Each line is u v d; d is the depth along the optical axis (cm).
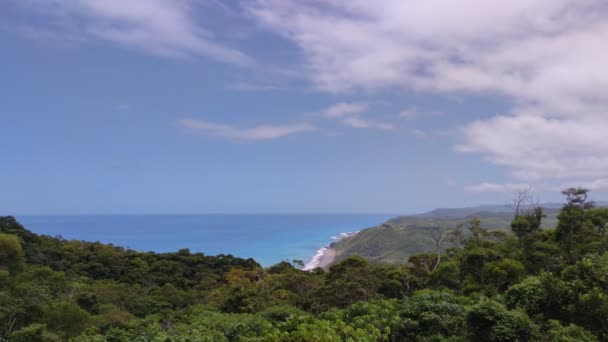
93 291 4841
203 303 4806
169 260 7281
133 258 7262
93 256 7038
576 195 3027
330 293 3056
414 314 1589
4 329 2869
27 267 5219
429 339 1493
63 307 3158
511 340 1321
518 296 1606
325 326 1299
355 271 3188
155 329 1925
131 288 5666
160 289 5509
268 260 10081
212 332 1730
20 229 7288
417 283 3158
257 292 3441
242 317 2111
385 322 1531
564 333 1302
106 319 3369
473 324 1425
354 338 1341
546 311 1528
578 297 1462
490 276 2539
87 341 1977
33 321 2986
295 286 3688
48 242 7444
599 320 1396
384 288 3103
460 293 2584
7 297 3022
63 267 6569
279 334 1301
